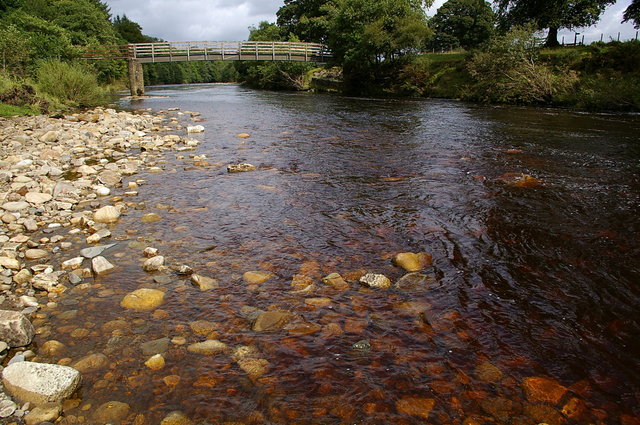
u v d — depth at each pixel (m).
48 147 11.40
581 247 4.93
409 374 2.89
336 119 18.50
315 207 6.54
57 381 2.72
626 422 2.47
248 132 14.60
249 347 3.21
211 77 123.81
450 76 35.94
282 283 4.21
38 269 4.52
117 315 3.68
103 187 7.41
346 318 3.57
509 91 27.30
